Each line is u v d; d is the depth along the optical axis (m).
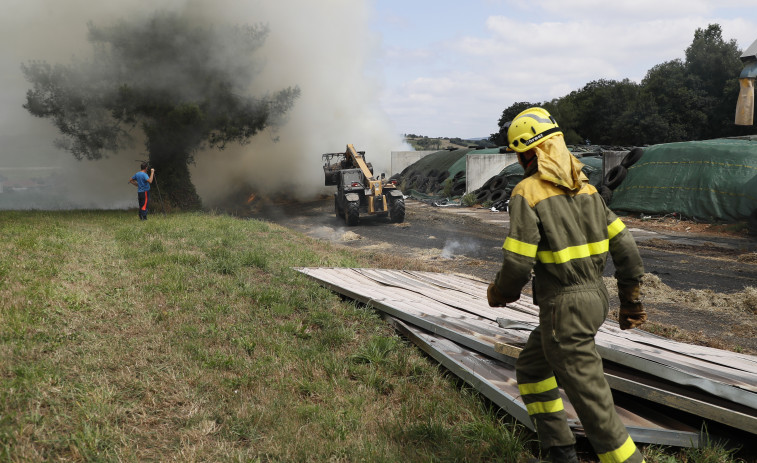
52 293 4.92
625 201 19.55
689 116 44.22
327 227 18.58
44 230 10.08
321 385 3.46
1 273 5.48
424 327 4.37
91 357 3.51
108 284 5.79
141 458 2.42
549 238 2.13
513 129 2.38
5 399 2.64
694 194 17.45
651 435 2.64
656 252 12.10
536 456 2.72
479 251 12.45
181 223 12.96
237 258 7.59
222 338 4.26
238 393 3.24
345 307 5.41
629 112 45.38
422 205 26.39
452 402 3.28
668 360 3.16
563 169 2.17
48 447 2.37
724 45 44.28
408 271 8.46
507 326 4.20
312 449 2.61
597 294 2.16
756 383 2.78
